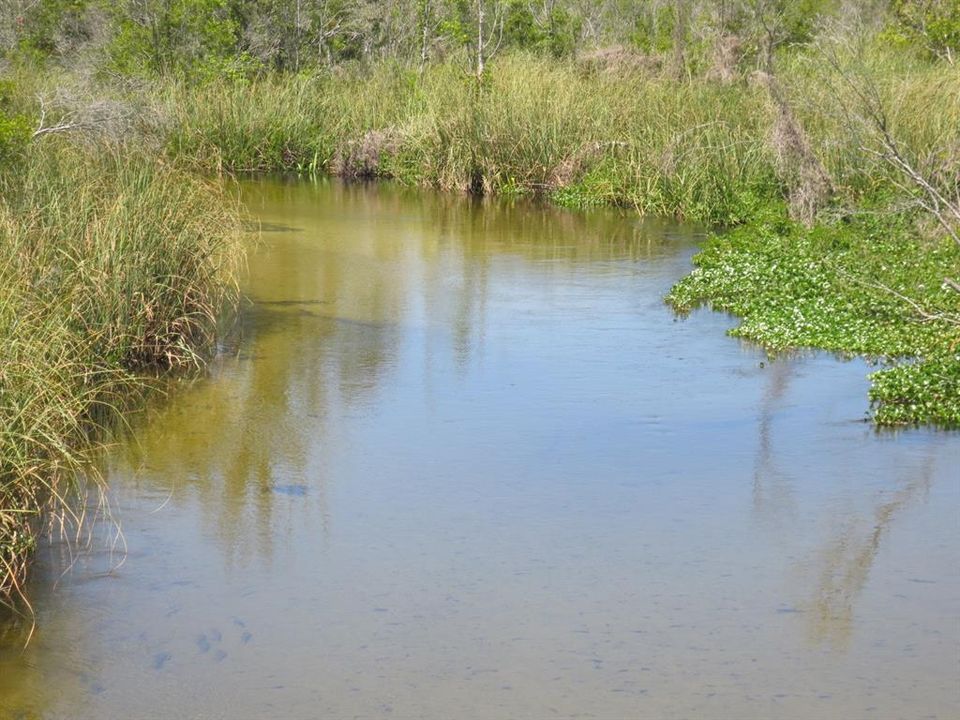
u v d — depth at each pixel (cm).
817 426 830
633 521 675
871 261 1215
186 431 817
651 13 2600
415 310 1155
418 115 2139
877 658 532
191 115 2164
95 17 2550
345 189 2000
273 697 500
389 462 762
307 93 2314
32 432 665
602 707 493
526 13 2605
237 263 1287
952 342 940
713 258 1342
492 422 838
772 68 1916
